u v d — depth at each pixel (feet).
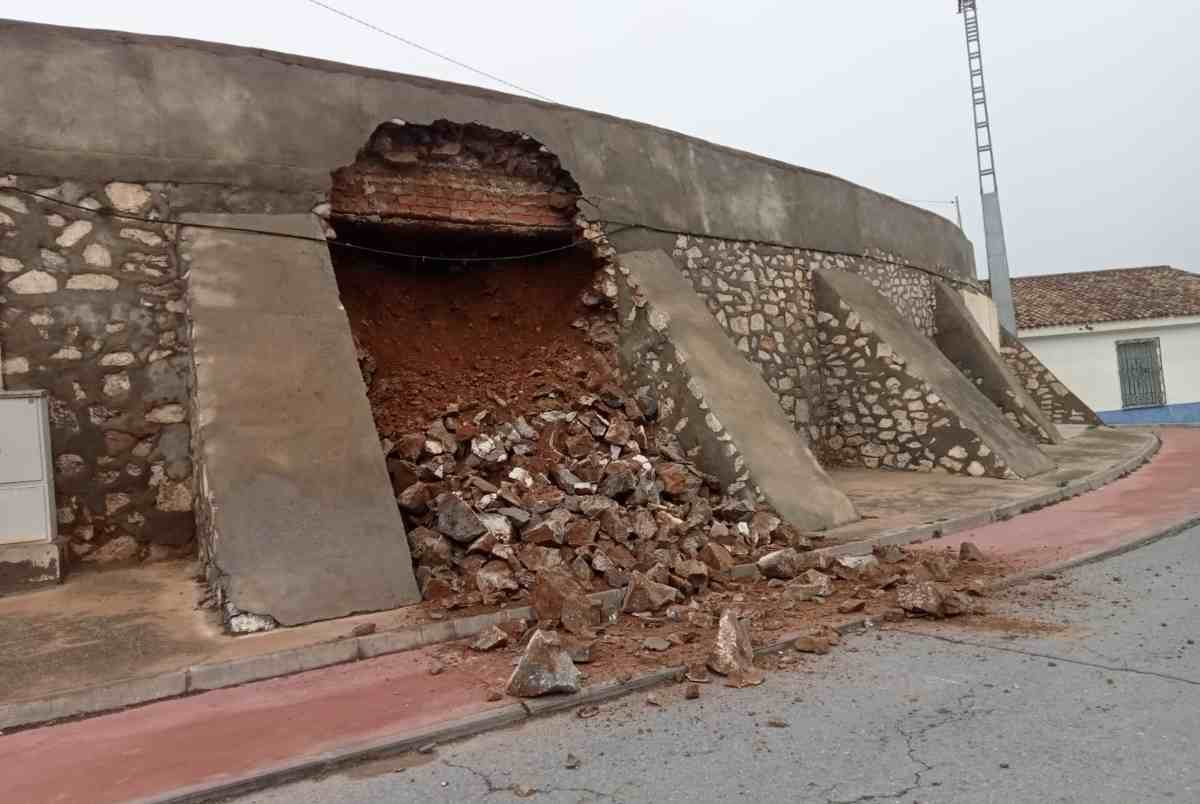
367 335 27.14
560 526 20.63
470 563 19.54
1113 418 79.30
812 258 41.83
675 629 16.63
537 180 30.81
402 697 13.55
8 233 21.11
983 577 19.77
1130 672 13.00
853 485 34.40
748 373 30.73
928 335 52.08
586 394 28.73
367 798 10.24
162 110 23.16
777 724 11.73
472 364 28.76
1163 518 26.35
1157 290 83.76
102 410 21.84
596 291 31.48
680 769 10.50
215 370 20.31
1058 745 10.48
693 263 35.12
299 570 17.72
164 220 22.90
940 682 13.15
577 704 13.04
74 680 14.19
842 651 15.11
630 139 33.42
